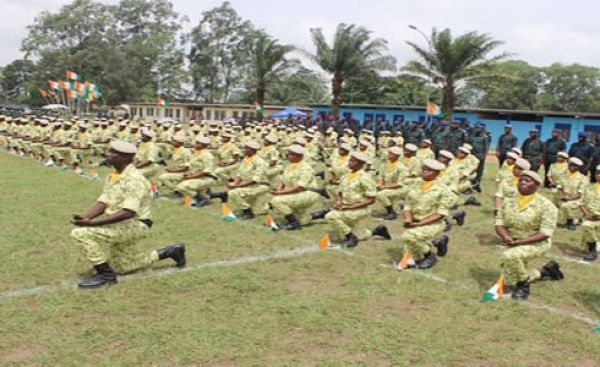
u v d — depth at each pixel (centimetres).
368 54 3431
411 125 2294
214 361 443
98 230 587
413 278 687
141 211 618
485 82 3200
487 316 568
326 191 1217
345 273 699
